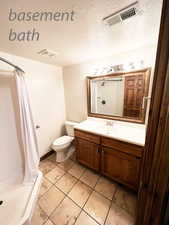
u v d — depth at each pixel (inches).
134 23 40.5
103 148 65.0
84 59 80.8
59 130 107.1
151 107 28.2
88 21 38.8
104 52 67.7
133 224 45.8
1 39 48.5
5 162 65.2
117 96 74.6
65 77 101.9
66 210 52.0
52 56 71.9
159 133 27.1
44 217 49.3
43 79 86.7
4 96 62.7
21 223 41.8
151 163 30.5
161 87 25.5
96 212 50.9
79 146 78.7
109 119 80.7
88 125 81.1
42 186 65.6
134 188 57.7
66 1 30.0
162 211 30.6
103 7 32.6
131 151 54.7
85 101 92.9
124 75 69.0
